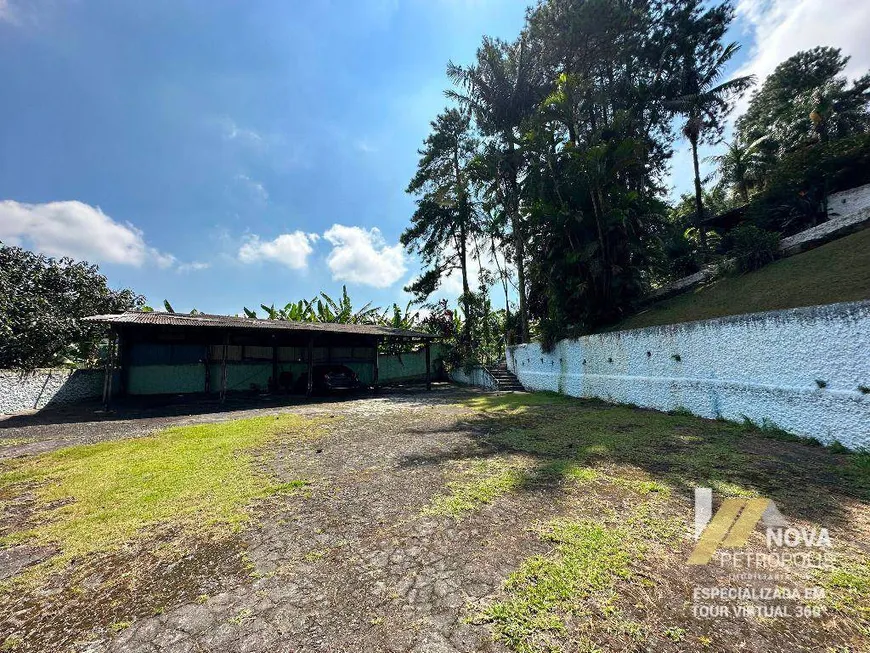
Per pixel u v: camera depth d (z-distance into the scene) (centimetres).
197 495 382
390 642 181
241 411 1008
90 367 1277
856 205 1173
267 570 248
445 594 217
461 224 2058
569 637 180
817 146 1222
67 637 191
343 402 1208
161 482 422
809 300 646
